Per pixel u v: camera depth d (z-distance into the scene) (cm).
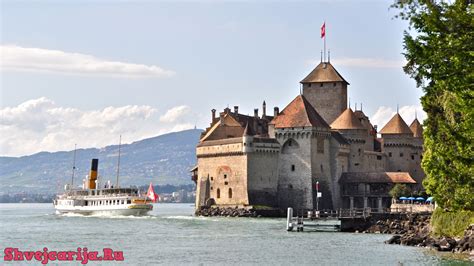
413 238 17488
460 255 14812
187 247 16775
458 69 7838
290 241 18438
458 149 12812
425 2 7956
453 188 14538
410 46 8100
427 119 14712
